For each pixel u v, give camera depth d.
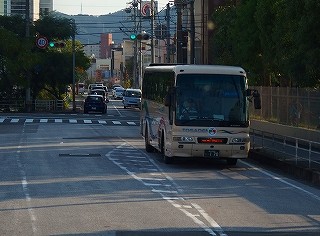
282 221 14.43
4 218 14.16
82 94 137.88
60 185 19.36
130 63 164.12
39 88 77.44
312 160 23.58
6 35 68.12
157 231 13.04
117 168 23.89
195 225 13.71
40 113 67.50
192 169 24.23
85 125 49.88
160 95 27.05
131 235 12.62
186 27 77.19
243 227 13.63
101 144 34.06
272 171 24.30
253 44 40.66
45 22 75.44
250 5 40.59
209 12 70.69
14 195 17.39
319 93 32.78
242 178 22.08
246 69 43.00
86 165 24.67
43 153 29.06
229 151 24.23
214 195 18.05
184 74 24.16
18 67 68.19
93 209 15.41
